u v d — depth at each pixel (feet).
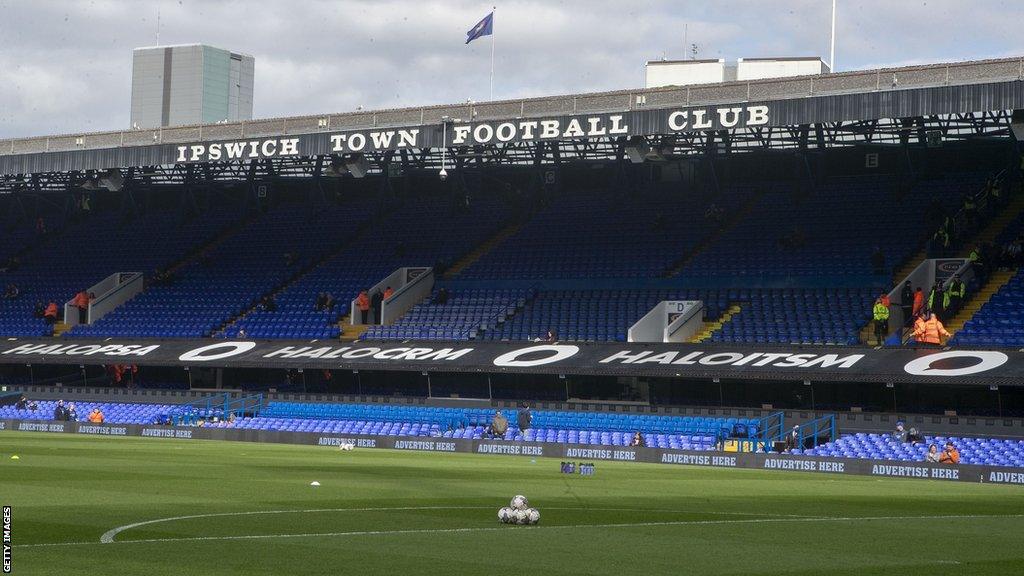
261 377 214.90
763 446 159.84
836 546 61.57
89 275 261.85
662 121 178.09
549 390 192.13
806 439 169.37
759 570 52.60
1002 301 180.24
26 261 273.95
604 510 77.66
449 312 220.43
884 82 162.50
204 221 276.21
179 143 212.64
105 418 211.00
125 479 92.27
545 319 210.18
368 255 246.47
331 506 74.49
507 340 202.08
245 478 96.99
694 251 220.02
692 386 181.47
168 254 265.34
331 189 273.75
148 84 602.44
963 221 201.05
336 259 248.11
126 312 244.83
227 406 204.23
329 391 209.56
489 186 258.98
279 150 204.64
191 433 183.01
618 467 134.10
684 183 241.14
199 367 215.10
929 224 205.98
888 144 219.82
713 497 92.73
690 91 176.96
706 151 228.22
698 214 230.68
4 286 264.31
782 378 170.30
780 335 187.73
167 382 221.87
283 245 258.78
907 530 70.64
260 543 55.88
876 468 136.46
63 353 226.99
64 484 85.66
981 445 151.53
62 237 283.18
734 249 215.92
